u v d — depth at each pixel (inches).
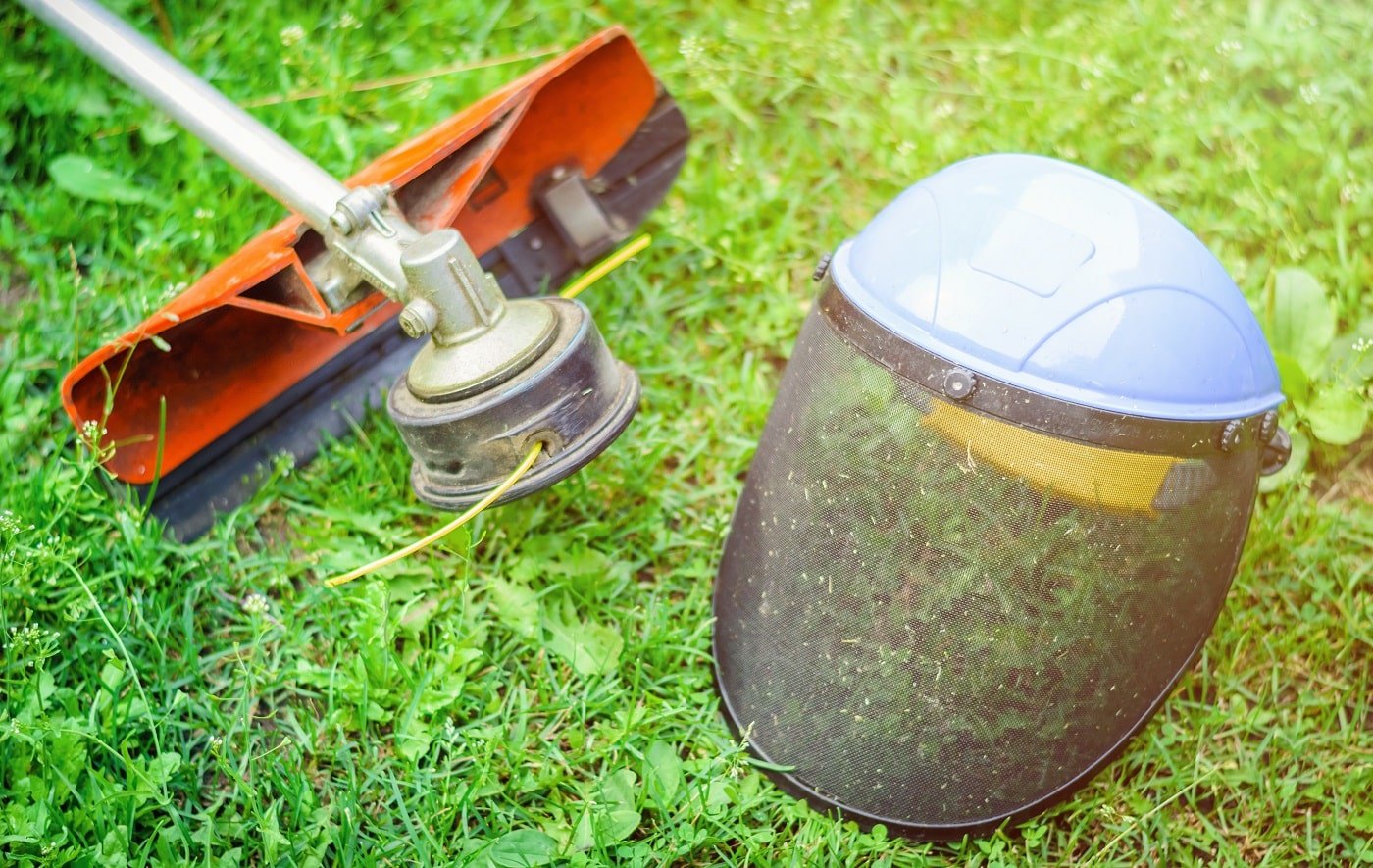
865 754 39.0
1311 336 46.2
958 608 36.9
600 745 41.6
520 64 53.4
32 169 51.0
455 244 38.7
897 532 36.9
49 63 52.1
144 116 51.3
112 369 42.7
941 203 37.1
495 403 38.5
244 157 42.6
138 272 48.5
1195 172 51.1
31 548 42.2
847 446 37.3
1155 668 38.3
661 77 53.6
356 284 41.6
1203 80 52.4
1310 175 50.9
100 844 38.7
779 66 53.9
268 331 44.0
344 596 43.3
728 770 41.0
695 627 43.4
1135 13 54.7
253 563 44.2
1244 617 43.8
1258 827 41.3
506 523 44.6
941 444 36.2
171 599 43.6
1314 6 54.4
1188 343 35.8
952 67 54.7
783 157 53.1
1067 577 36.4
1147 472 35.7
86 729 40.2
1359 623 43.5
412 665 42.4
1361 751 41.9
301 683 42.6
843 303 37.6
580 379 39.4
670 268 49.9
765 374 48.7
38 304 47.8
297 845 39.4
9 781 39.9
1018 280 35.7
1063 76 53.7
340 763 41.4
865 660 38.0
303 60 52.6
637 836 40.8
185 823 40.0
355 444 45.6
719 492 46.1
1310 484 45.9
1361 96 51.8
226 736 40.8
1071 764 38.9
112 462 43.1
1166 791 41.5
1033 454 35.6
